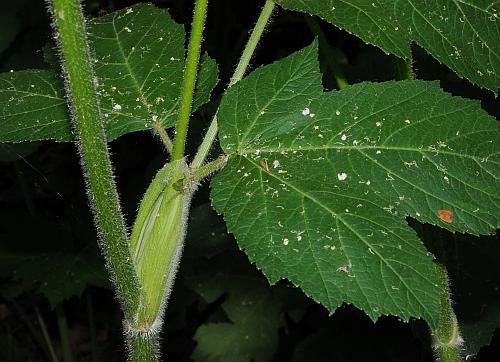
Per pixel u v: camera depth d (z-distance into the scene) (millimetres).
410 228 686
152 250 721
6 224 1471
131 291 720
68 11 673
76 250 1470
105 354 1706
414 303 663
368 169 704
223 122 724
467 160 701
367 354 1332
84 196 1606
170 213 721
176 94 792
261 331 1368
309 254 675
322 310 1396
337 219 686
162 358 1631
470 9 757
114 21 829
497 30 756
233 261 1376
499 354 1389
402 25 739
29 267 1439
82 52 681
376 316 660
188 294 1443
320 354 1343
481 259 1036
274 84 729
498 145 703
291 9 735
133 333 731
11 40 1444
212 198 700
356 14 730
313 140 715
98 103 693
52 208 1791
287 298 1374
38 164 1589
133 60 807
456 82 1138
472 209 693
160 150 1566
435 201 695
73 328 1766
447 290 842
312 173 705
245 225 687
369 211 689
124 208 1496
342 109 720
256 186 702
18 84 811
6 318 1770
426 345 993
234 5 1637
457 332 850
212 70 791
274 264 674
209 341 1365
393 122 713
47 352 1654
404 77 844
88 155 697
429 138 707
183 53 809
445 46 743
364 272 669
